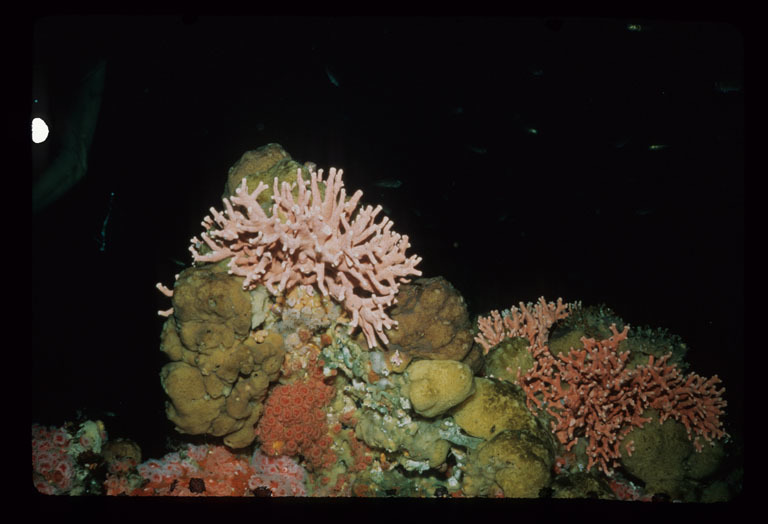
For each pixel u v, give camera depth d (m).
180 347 3.19
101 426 3.82
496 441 3.20
